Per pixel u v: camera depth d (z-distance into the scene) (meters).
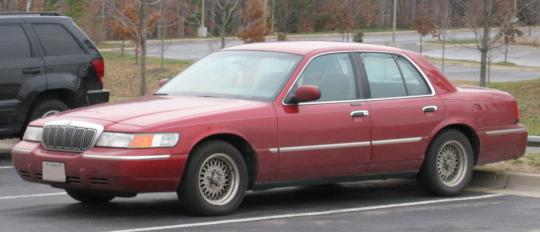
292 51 10.28
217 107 9.40
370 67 10.55
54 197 10.73
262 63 10.27
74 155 9.05
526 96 28.62
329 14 76.62
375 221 9.35
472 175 11.96
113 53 50.53
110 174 8.79
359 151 10.19
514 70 47.94
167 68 40.88
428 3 70.69
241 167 9.45
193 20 66.00
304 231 8.74
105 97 15.28
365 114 10.23
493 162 11.47
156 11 41.66
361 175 10.34
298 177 9.85
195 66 10.84
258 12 43.06
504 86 30.77
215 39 54.88
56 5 45.38
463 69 48.25
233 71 10.37
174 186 9.02
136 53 42.81
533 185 11.59
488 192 11.41
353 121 10.12
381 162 10.40
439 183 10.86
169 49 55.16
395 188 11.76
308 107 9.87
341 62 10.35
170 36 64.25
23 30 14.38
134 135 8.82
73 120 9.25
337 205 10.38
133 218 9.34
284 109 9.70
